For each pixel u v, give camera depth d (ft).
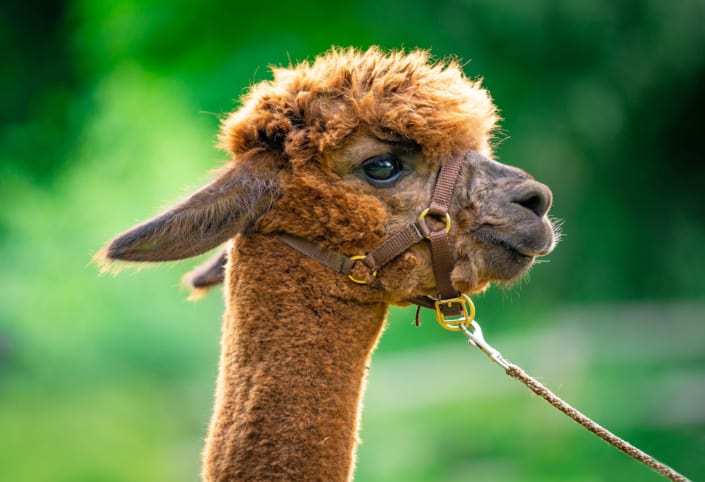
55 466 63.82
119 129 99.45
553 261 106.93
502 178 22.95
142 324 84.69
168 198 89.71
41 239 92.94
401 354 87.45
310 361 22.36
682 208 119.03
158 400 79.36
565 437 67.87
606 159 111.75
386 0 86.84
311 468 21.88
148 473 62.34
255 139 23.13
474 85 25.40
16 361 87.81
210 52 93.20
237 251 23.22
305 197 22.49
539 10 89.35
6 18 139.03
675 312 95.09
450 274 22.79
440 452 67.87
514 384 77.15
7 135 128.67
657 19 98.37
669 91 111.75
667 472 20.25
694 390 72.08
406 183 22.81
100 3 104.42
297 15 88.69
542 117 96.73
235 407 22.34
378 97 22.82
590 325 90.79
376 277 22.67
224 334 23.65
